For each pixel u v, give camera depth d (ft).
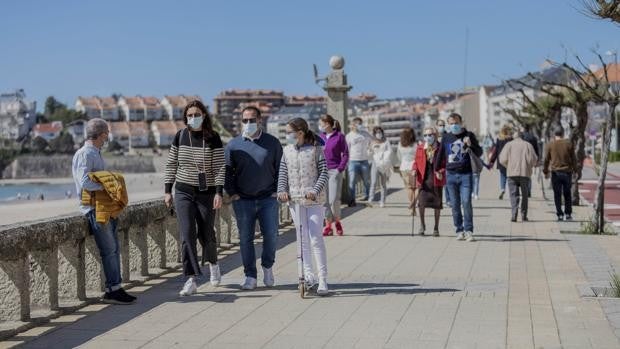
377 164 81.46
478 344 24.67
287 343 25.29
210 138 34.53
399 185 123.65
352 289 34.99
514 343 24.71
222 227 51.01
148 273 38.86
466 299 32.14
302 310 30.53
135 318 29.40
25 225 28.68
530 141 87.76
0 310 27.86
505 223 64.85
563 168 66.54
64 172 645.51
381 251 47.93
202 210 34.81
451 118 53.11
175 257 42.91
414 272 39.68
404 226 62.49
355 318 28.86
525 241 52.24
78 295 31.89
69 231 30.76
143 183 435.53
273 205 36.06
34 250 29.01
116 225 32.48
